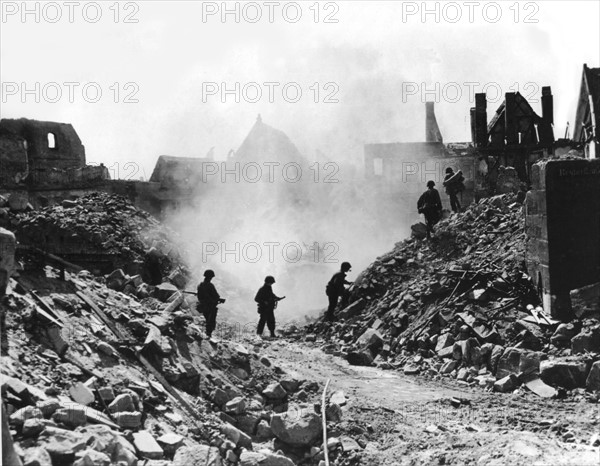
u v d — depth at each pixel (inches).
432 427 435.5
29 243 852.6
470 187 1653.5
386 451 402.9
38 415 316.2
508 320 636.7
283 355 650.8
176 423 380.8
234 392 454.0
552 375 537.0
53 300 438.0
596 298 590.6
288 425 399.5
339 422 436.1
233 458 369.7
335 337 797.2
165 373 432.5
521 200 890.1
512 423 447.8
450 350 637.3
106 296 494.3
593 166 619.8
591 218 617.9
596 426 436.1
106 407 361.1
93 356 403.2
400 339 707.4
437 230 919.7
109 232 918.4
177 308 568.4
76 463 287.4
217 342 510.3
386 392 528.7
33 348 378.9
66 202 1010.7
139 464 320.5
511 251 740.0
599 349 558.3
